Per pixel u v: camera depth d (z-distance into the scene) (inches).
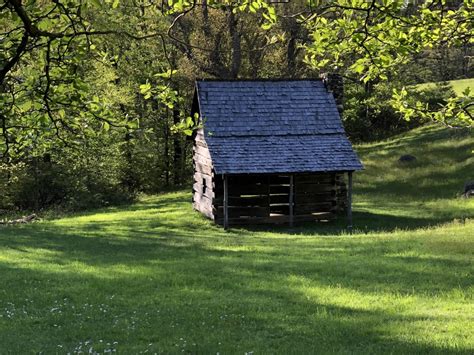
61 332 365.4
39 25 173.6
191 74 1350.9
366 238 713.0
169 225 919.0
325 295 442.6
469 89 291.6
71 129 243.9
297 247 677.3
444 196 1063.0
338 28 274.1
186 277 516.1
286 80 983.0
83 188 1263.5
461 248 584.4
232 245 716.0
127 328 371.2
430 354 302.5
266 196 909.8
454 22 301.0
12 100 213.9
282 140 911.7
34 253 671.8
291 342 335.6
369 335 343.0
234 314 399.2
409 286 457.4
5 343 343.9
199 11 1248.2
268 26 260.2
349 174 888.3
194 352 322.7
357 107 1840.6
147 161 1528.1
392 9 223.5
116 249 697.0
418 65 2126.0
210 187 940.6
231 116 925.2
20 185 1256.2
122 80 1384.1
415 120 1910.7
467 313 378.3
